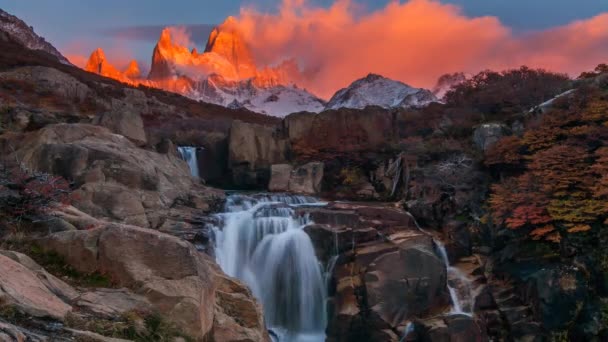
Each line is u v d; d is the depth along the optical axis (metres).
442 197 27.66
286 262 22.83
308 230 23.28
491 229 24.47
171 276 9.45
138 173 22.05
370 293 20.75
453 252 25.12
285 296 22.52
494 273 23.38
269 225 23.48
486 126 30.33
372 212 25.73
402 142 34.00
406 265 21.56
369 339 20.66
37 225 11.11
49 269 9.45
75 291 8.71
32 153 21.19
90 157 21.47
